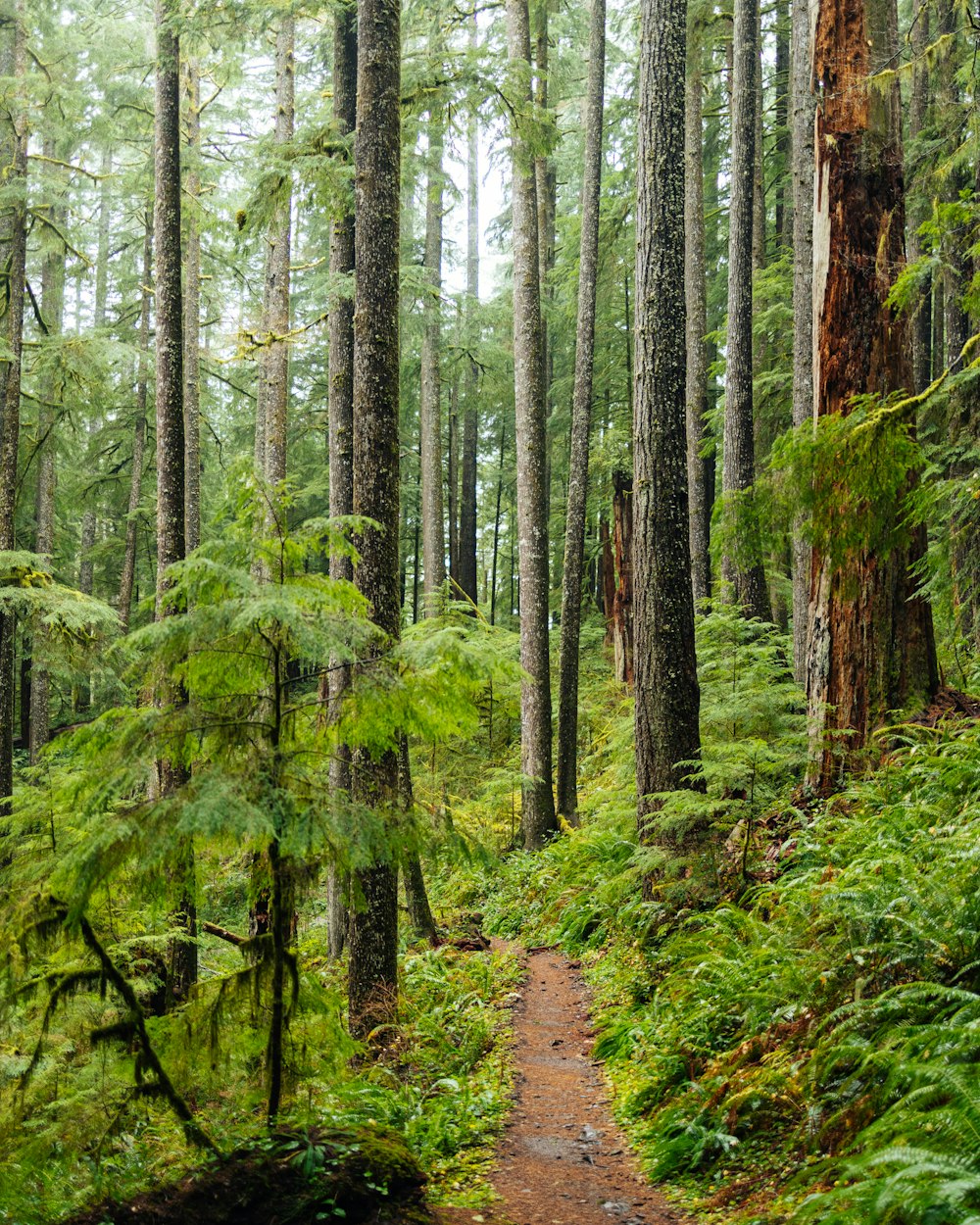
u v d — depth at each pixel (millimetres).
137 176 18641
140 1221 3697
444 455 37219
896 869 5215
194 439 18516
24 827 5043
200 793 3922
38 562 12836
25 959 4168
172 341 10742
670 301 9094
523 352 16016
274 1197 3883
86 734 4301
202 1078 4438
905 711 7812
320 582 4895
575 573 16484
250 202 9734
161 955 7828
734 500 8031
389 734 4988
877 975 4633
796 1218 3414
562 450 29016
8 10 16641
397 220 7906
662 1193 4621
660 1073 5996
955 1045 3607
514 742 20984
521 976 9703
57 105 18141
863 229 8141
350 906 4598
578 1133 5645
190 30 11461
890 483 7102
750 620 11719
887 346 8078
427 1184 4793
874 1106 3934
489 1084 6477
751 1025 5566
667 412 9039
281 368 15344
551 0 18703
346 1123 4809
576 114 28469
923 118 15883
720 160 24594
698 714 9102
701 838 8398
